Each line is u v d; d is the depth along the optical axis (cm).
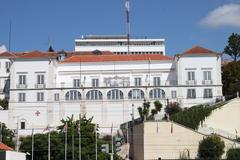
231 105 10069
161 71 13250
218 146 8531
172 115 9775
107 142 8981
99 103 12369
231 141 8738
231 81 13100
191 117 9756
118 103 12362
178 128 8788
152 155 8762
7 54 14312
